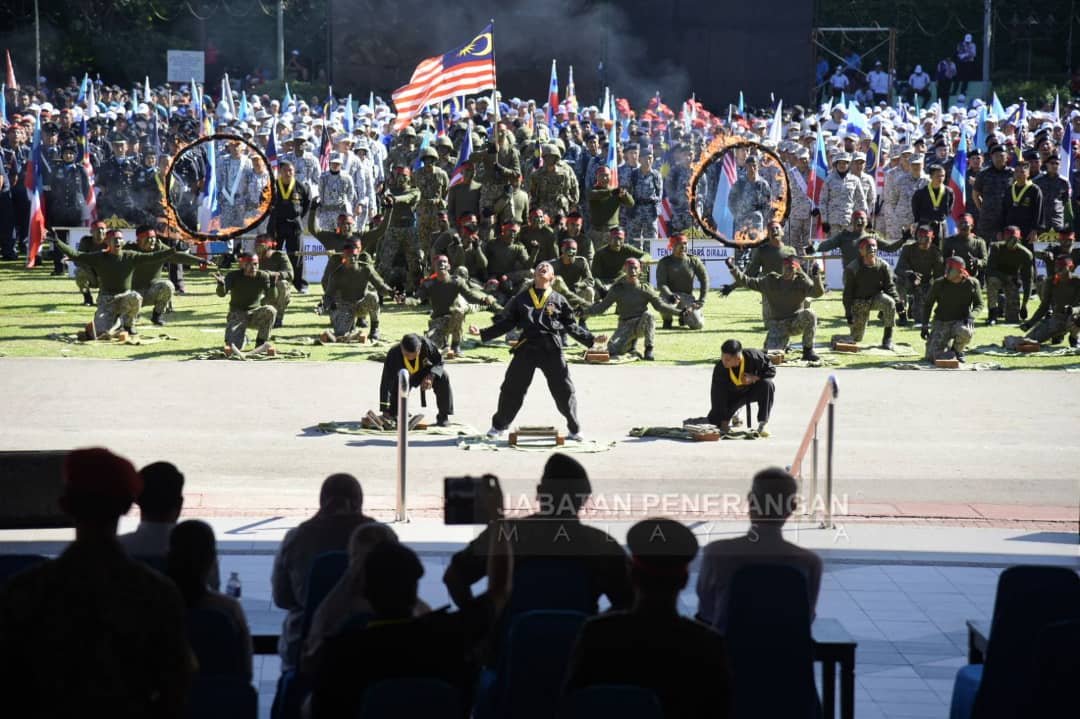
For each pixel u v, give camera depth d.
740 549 8.26
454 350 24.45
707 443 18.30
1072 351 25.89
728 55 51.97
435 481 16.11
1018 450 18.19
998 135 37.06
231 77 63.16
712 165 33.41
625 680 6.32
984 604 12.07
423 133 36.34
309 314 28.84
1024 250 28.64
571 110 44.75
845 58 62.25
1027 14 65.94
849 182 32.81
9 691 5.62
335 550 8.88
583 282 27.78
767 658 7.30
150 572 5.80
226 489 15.57
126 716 5.60
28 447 17.36
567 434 18.50
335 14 51.19
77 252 25.48
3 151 35.97
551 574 7.95
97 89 49.50
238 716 6.32
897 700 9.91
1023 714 6.82
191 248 32.75
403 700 5.96
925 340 26.03
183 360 23.70
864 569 13.02
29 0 62.50
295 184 32.00
